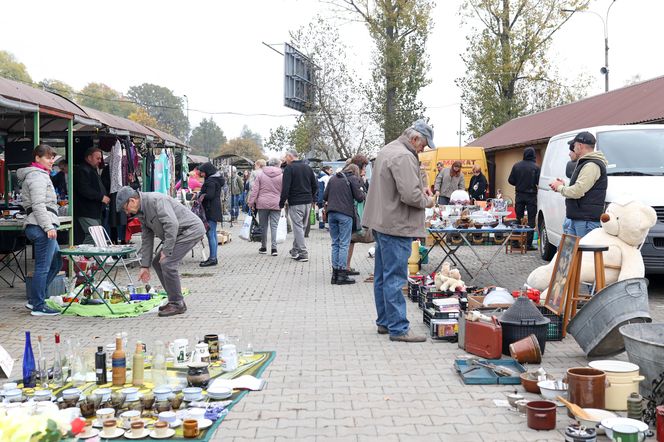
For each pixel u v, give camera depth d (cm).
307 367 611
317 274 1213
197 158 3638
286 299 965
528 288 812
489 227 1034
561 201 1215
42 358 570
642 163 1054
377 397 526
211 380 565
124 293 923
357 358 641
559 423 468
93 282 979
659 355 480
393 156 681
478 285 1066
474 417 480
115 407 493
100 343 705
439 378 577
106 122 1258
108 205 1308
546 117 2397
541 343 638
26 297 995
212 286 1090
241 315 852
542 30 3344
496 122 3422
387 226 688
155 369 554
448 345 691
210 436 445
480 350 636
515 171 1521
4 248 1125
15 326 795
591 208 837
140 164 1623
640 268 730
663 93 1633
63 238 1173
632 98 1806
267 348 682
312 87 3794
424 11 3428
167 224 809
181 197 1903
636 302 591
